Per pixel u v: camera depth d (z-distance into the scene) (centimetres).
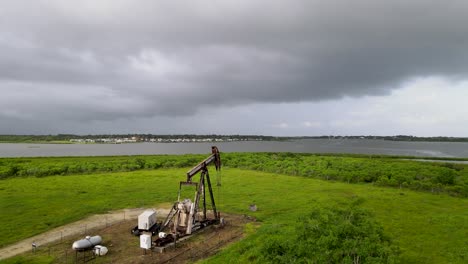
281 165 7681
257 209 4003
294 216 3619
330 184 5731
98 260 2461
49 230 3200
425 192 5009
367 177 5975
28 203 4256
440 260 2447
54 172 6800
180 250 2677
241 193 4978
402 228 3189
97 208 4053
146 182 5941
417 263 2397
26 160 8738
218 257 2472
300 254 2406
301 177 6575
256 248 2559
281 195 4819
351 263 2270
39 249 2691
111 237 3003
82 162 8069
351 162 7831
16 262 2400
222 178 6425
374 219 3456
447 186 5094
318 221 3212
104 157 10081
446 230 3116
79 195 4800
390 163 7788
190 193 5003
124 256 2545
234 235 3064
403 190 5175
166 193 4991
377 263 2266
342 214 3550
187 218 3088
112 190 5206
